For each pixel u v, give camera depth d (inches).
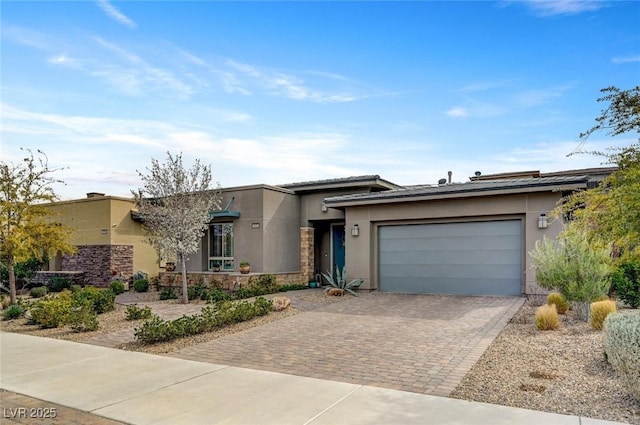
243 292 629.9
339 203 684.7
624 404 202.1
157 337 360.5
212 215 748.6
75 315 440.8
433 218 627.5
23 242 577.0
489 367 268.1
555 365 266.2
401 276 657.0
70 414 207.5
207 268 791.1
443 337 350.6
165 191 614.5
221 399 222.5
